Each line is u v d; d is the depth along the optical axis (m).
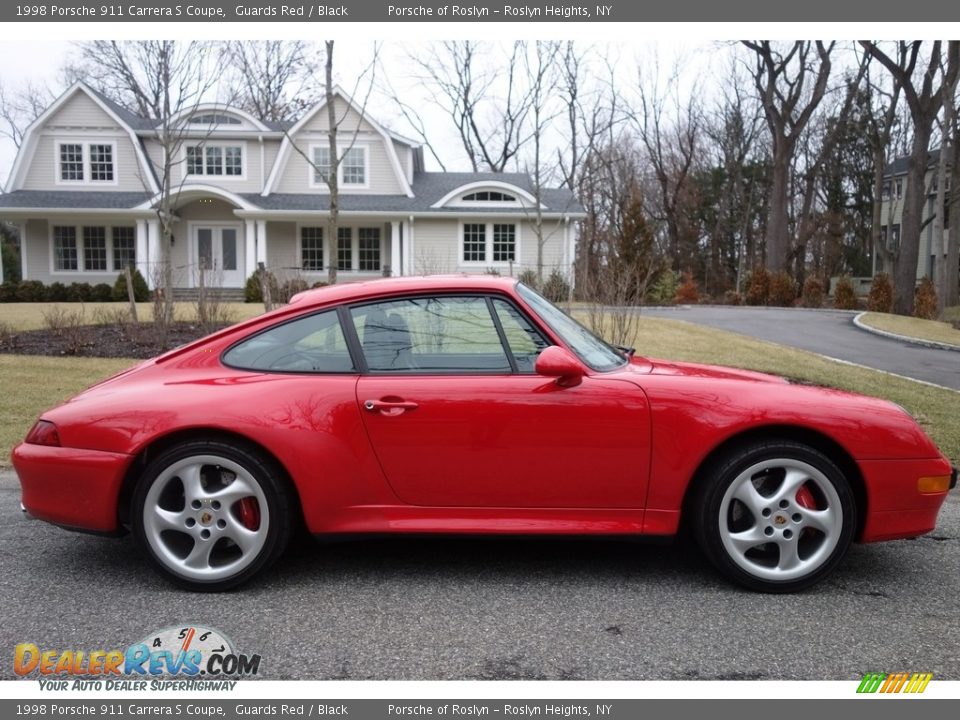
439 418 3.40
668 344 12.85
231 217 27.00
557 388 3.41
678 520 3.42
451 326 3.56
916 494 3.40
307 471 3.37
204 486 3.45
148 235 25.83
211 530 3.41
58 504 3.45
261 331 3.62
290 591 3.47
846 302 29.62
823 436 3.42
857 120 41.59
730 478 3.38
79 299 24.25
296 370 3.53
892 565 3.84
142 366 3.69
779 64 36.09
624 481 3.40
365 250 27.62
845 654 2.88
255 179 27.05
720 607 3.29
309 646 2.94
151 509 3.41
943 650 2.91
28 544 4.13
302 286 15.66
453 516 3.47
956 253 30.67
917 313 26.81
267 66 33.31
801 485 3.40
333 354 3.54
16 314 15.96
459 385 3.43
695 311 25.33
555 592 3.46
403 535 3.47
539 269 22.09
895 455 3.38
